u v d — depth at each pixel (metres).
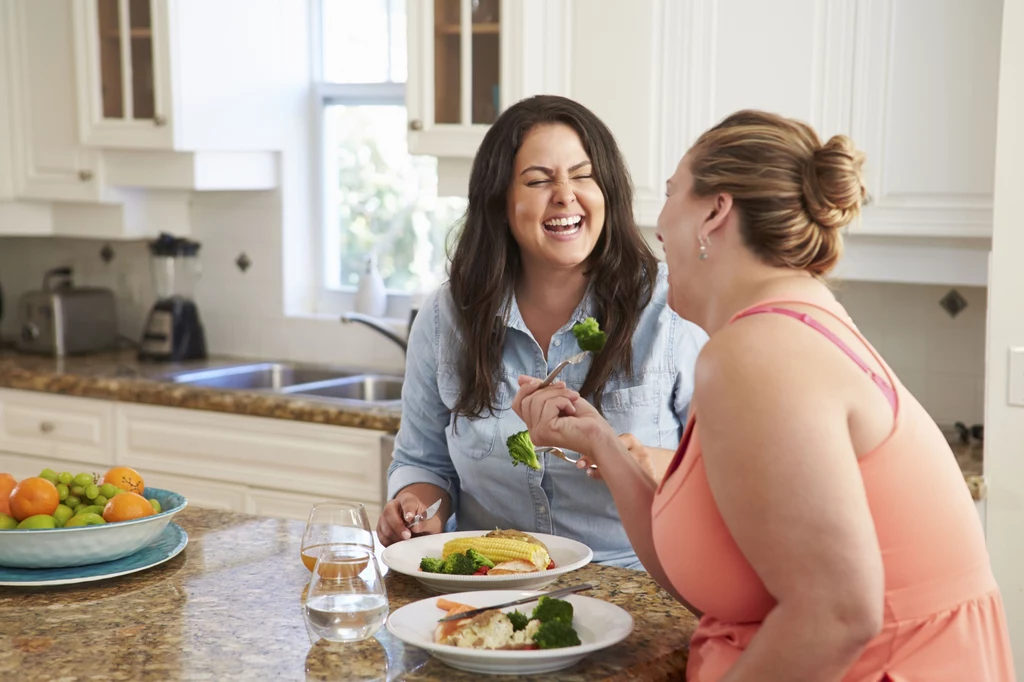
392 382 3.64
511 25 2.90
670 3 2.77
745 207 1.20
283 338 3.92
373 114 3.85
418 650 1.32
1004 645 1.22
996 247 2.31
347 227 3.95
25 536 1.52
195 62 3.51
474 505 1.99
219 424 3.25
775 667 1.07
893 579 1.15
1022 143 2.26
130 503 1.61
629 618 1.32
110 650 1.31
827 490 1.05
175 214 3.98
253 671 1.25
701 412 1.13
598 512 1.88
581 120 1.82
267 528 1.83
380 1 3.78
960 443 2.72
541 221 1.79
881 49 2.56
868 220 2.62
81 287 4.27
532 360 1.90
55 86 3.73
